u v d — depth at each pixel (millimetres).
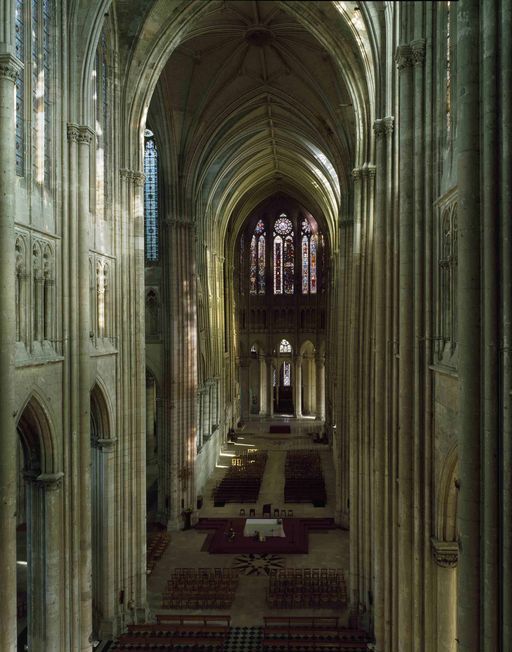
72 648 19484
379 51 21281
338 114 37375
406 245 16062
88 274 20750
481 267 9836
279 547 34156
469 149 9891
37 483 18672
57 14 19297
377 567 20188
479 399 9781
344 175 38875
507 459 8844
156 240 38500
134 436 25812
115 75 25328
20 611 24984
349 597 28359
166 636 23984
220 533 36656
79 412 20000
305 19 26734
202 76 36125
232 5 31438
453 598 14578
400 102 16172
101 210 24109
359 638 24281
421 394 15531
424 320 15539
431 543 15109
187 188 39000
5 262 14523
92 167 22812
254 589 29500
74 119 19953
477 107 9852
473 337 9844
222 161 47594
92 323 22422
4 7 14547
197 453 43312
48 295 18750
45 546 18688
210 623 25938
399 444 16391
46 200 18719
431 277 15430
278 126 45750
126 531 25172
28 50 17469
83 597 19922
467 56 9906
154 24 25891
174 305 38031
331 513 41469
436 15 15359
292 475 48969
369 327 25734
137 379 25969
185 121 37688
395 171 18984
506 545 8828
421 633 15219
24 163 17438
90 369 21219
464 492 9820
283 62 36500
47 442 18594
